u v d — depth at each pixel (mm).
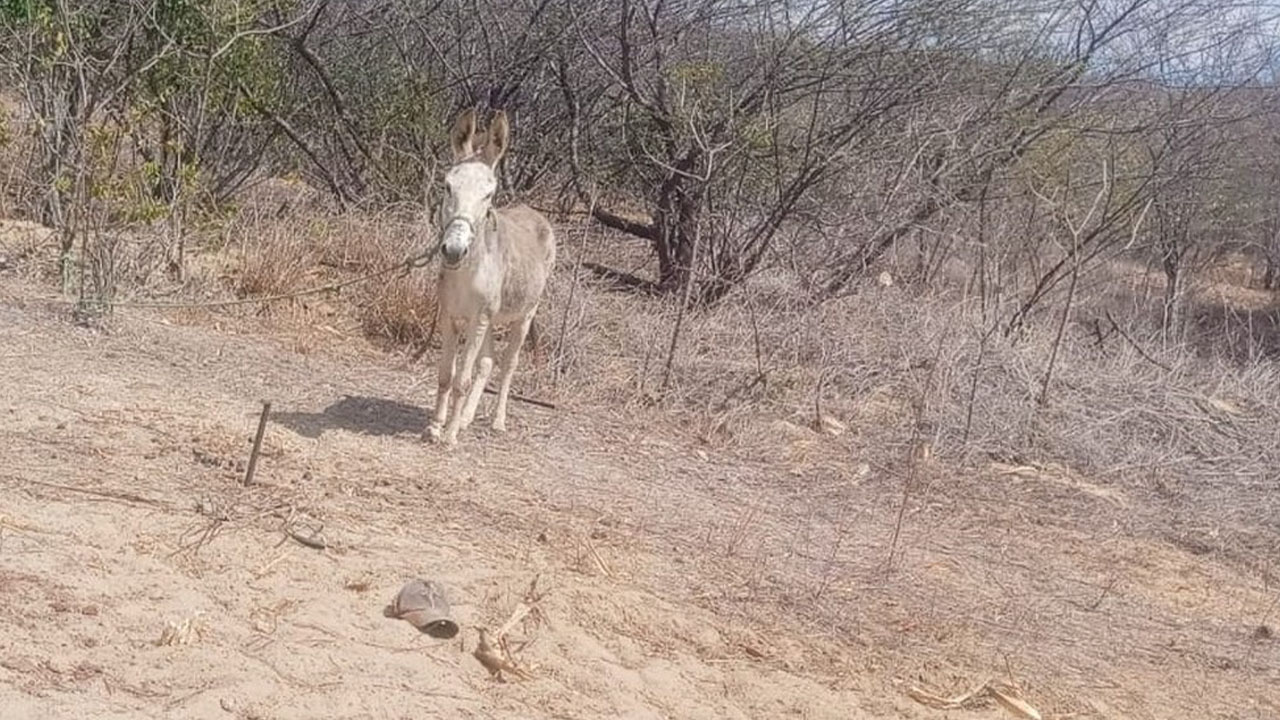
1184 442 10180
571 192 14609
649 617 5871
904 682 5766
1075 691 5973
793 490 8305
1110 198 12945
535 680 5164
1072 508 8766
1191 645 6770
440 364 7742
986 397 10062
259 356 9086
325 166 13977
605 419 9094
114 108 10695
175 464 6496
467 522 6566
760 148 12742
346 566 5738
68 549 5379
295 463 6867
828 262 12633
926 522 8094
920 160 12836
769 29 13086
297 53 13453
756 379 10031
